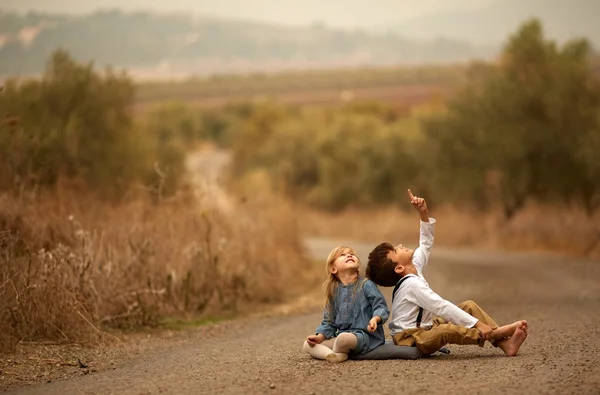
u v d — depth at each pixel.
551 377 9.75
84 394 10.03
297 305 22.48
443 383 9.56
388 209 68.50
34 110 32.53
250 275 22.80
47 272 15.34
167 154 38.88
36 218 17.19
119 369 12.36
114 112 35.75
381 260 11.77
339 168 87.69
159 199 21.47
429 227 12.30
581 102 46.31
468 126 49.25
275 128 125.00
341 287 11.61
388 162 71.50
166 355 13.77
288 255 28.42
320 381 9.99
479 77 51.16
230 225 24.25
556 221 43.75
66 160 26.69
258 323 18.80
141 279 18.33
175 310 18.95
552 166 46.41
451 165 50.50
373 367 10.75
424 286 11.52
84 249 16.83
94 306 16.12
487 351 12.20
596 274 28.19
